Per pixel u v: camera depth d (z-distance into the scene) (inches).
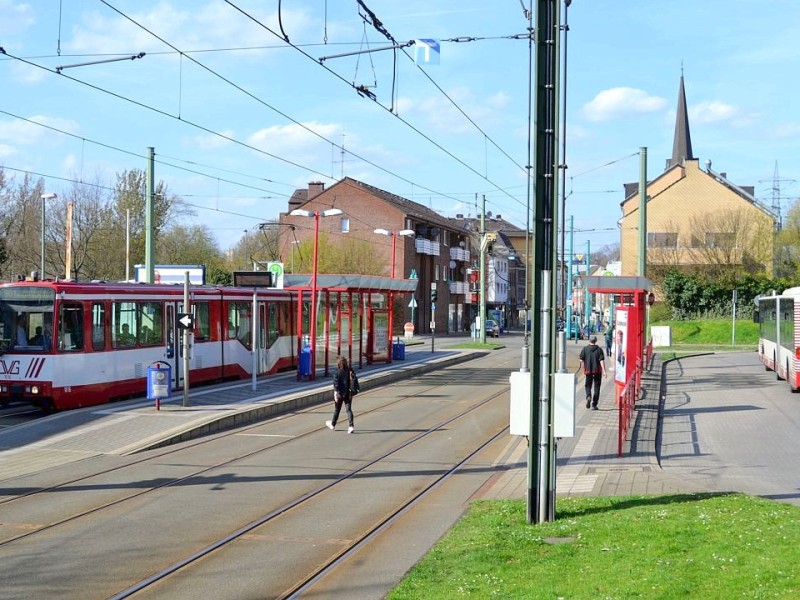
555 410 417.7
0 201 2094.0
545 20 421.1
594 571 313.9
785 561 311.9
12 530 425.4
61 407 854.5
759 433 756.0
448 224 3592.5
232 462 627.2
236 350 1198.3
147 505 483.8
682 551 334.6
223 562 372.5
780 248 2689.5
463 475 586.6
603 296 2947.8
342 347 1478.8
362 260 2839.6
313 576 350.9
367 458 649.6
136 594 327.6
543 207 422.3
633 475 547.2
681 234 2847.0
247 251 3198.8
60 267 2267.5
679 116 3526.1
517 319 5012.3
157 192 2418.8
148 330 985.5
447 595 295.7
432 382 1311.5
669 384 1232.8
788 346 1149.7
